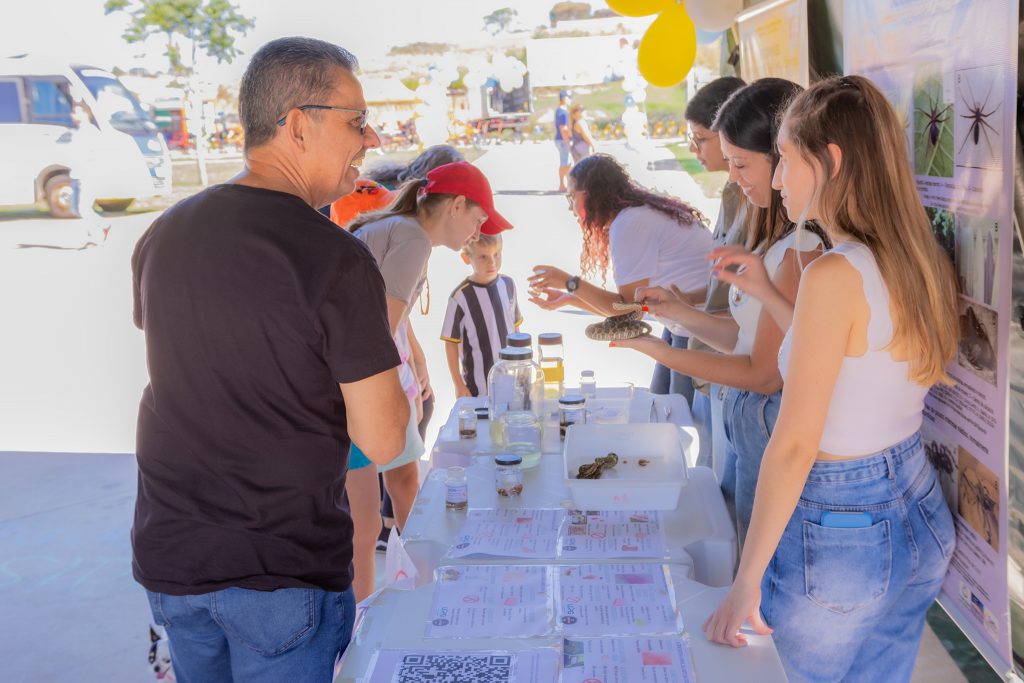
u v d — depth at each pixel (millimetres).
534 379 2381
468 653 1428
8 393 6285
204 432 1470
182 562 1483
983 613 1754
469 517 1959
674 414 2703
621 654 1412
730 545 1817
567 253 9273
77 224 12477
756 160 2029
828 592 1593
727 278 1924
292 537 1496
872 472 1560
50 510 4320
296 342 1439
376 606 1585
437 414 5262
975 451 1738
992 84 1562
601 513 1960
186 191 13734
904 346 1479
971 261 1691
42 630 3234
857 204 1475
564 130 12867
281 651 1520
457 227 2844
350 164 1604
